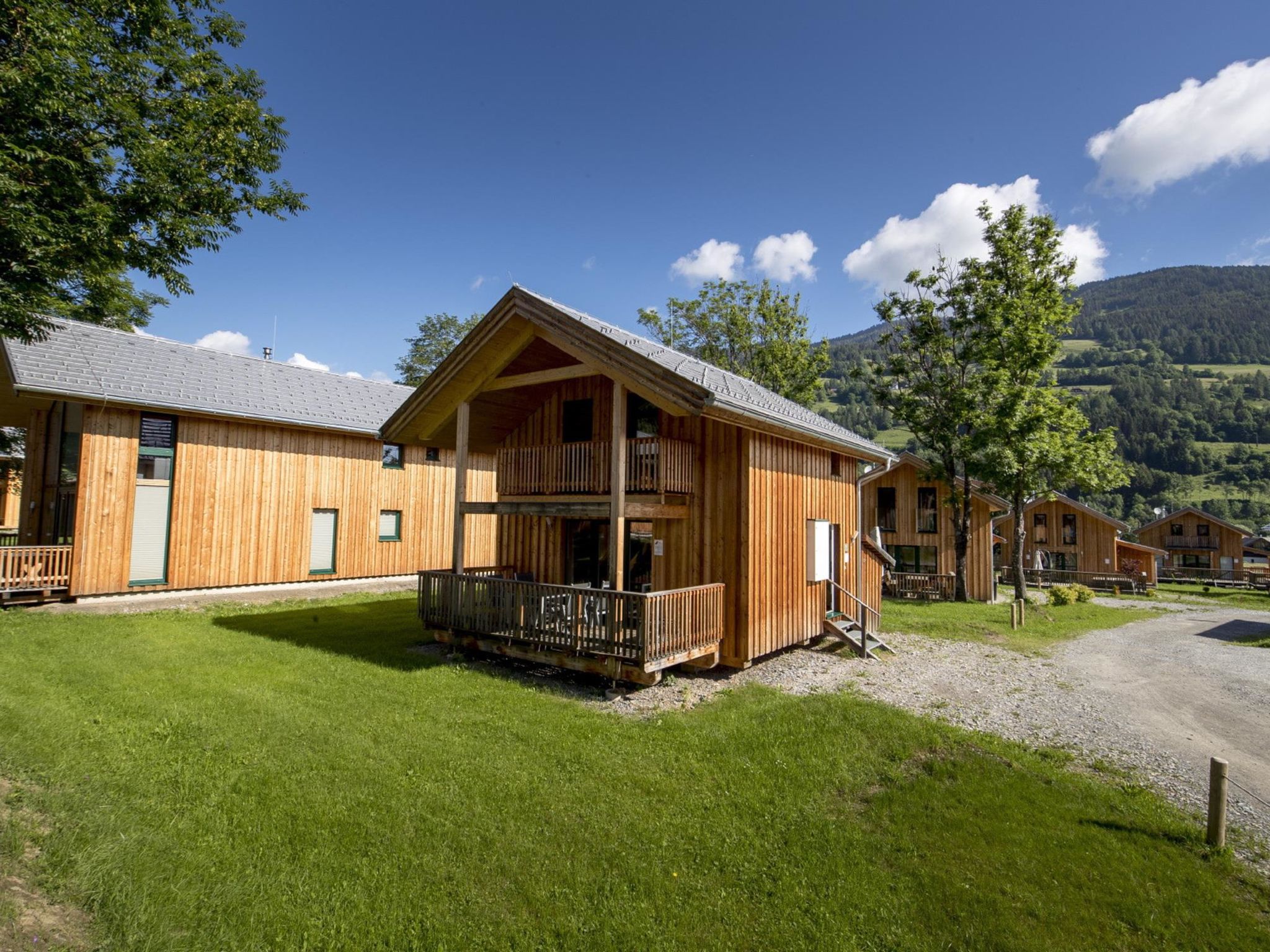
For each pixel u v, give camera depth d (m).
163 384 15.43
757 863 4.99
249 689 8.33
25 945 3.41
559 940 4.08
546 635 9.48
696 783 6.20
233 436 16.52
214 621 13.01
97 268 10.02
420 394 11.52
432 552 21.41
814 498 12.91
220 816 5.18
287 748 6.50
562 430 12.75
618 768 6.43
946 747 7.25
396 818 5.30
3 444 21.55
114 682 8.36
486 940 4.03
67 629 11.36
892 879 4.85
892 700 9.49
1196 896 4.79
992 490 25.97
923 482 28.06
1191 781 7.01
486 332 10.62
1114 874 5.01
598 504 9.79
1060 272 23.41
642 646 8.63
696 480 10.99
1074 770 7.15
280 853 4.77
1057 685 11.05
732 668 10.59
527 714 7.80
